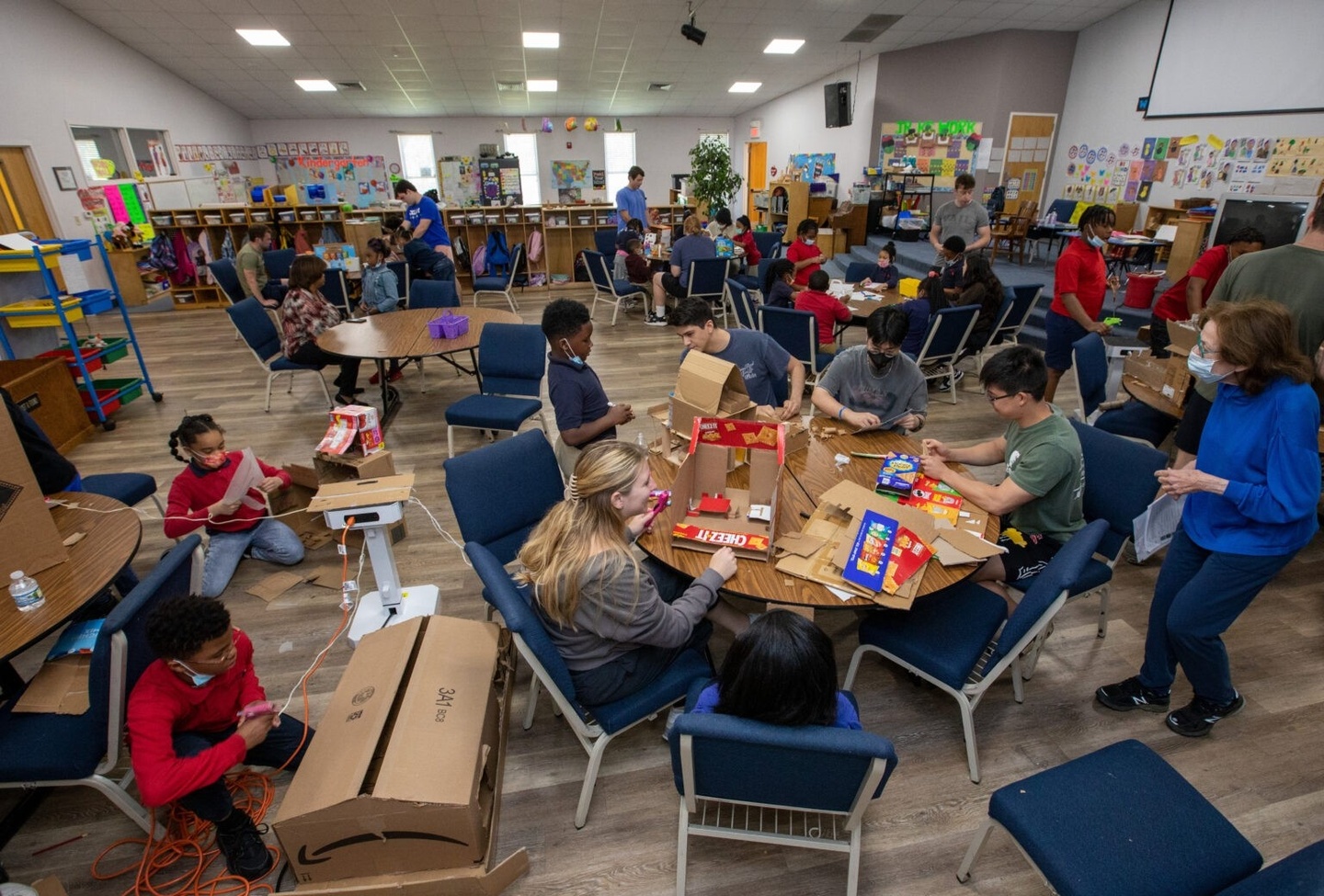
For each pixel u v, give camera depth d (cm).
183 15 755
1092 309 388
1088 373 307
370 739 150
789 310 421
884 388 260
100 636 145
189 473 263
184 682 152
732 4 726
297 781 148
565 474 266
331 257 670
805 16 770
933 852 166
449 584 273
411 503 338
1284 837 167
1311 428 153
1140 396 294
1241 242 323
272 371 459
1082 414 316
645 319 723
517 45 865
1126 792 133
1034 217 845
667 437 230
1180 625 180
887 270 571
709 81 1121
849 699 141
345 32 805
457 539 306
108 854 170
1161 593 189
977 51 853
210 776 145
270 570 284
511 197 1252
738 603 248
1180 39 673
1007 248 898
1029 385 188
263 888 159
